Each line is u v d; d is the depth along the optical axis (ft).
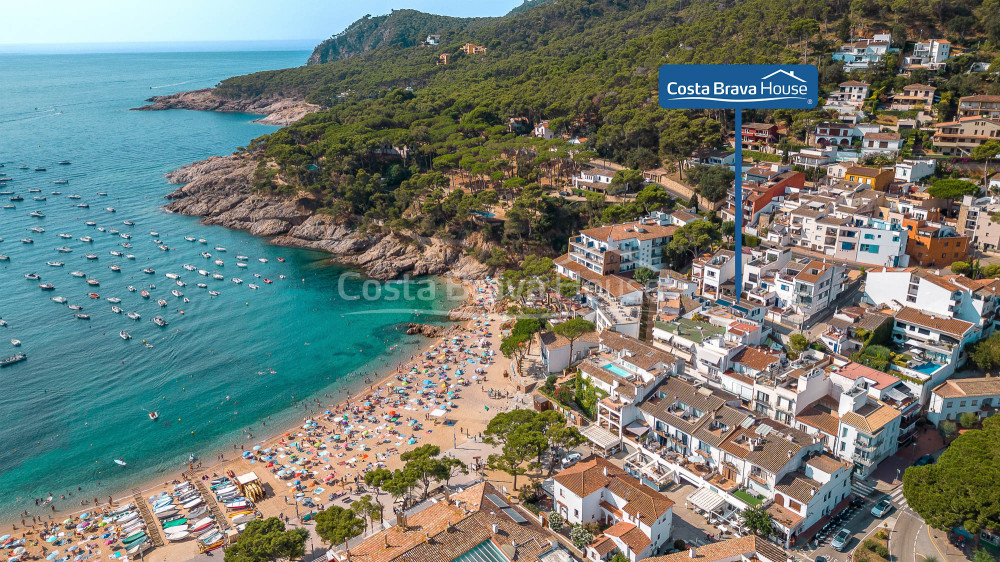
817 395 362.94
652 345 441.68
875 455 336.90
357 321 625.41
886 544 294.05
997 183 548.72
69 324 613.52
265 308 652.89
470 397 471.21
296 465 405.59
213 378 523.29
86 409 481.05
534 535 278.05
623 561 282.97
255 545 288.51
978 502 272.72
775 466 311.27
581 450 382.22
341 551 306.96
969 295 410.11
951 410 364.58
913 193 578.25
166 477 406.21
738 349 399.03
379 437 429.79
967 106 655.35
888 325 422.82
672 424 357.61
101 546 342.23
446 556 262.06
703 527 313.94
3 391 503.20
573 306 540.93
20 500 388.16
